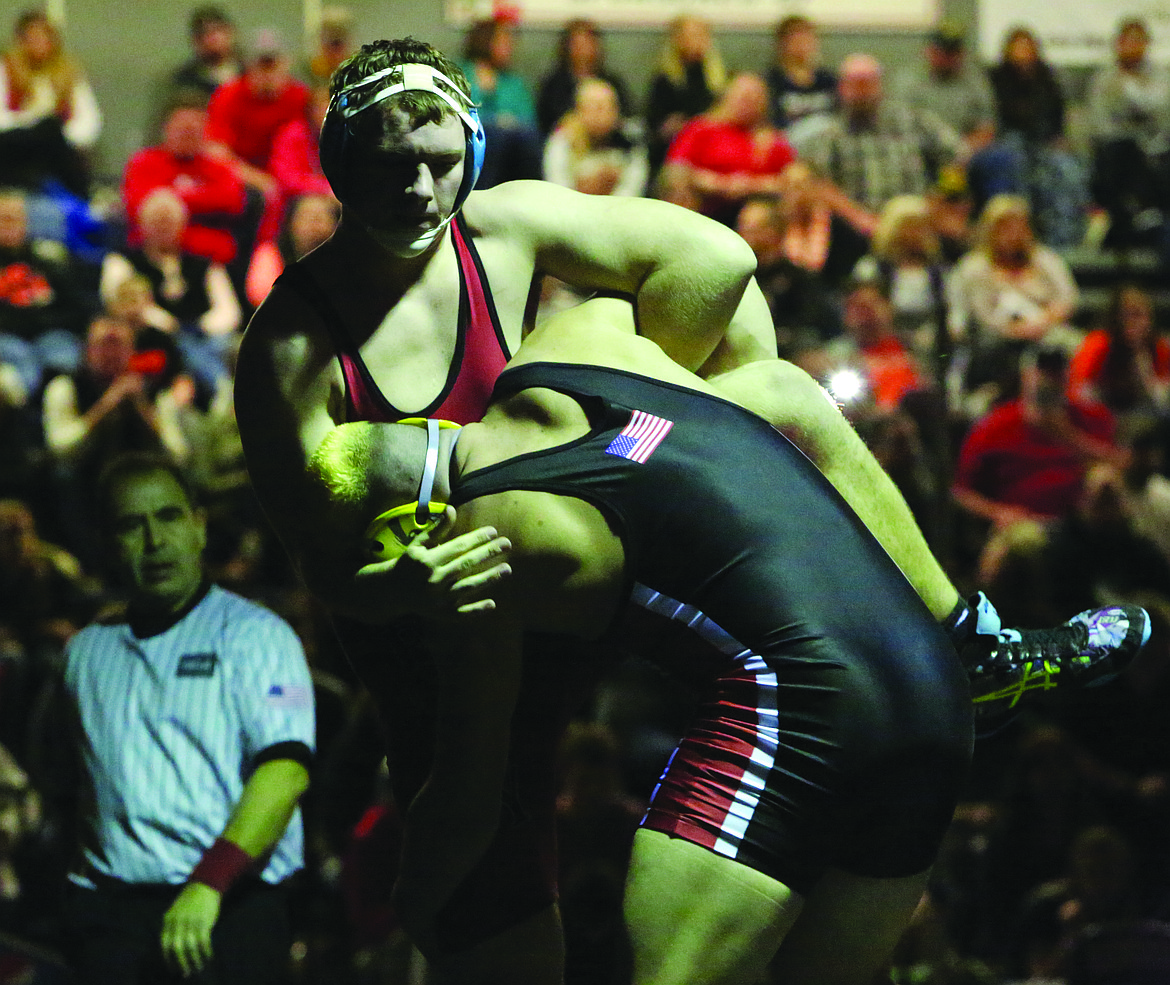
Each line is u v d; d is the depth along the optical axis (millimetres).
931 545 13484
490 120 20062
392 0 25047
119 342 15070
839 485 5762
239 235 19453
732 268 5723
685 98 22281
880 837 5160
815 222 19547
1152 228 22172
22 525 12859
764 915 5027
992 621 5941
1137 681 12211
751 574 5129
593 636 5355
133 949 7621
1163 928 10094
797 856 5047
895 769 5078
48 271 17828
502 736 5340
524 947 5805
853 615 5148
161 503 7996
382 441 5223
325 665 11656
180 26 24562
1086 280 21844
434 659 5469
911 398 15367
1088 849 10609
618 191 20297
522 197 5934
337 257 5754
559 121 22453
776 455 5395
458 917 5754
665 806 5160
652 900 5059
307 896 10344
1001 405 16484
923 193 20891
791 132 21641
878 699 5059
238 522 14016
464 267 5801
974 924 10836
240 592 12805
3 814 10586
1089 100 24656
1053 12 26125
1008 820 11172
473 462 5270
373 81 5430
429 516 5199
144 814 7695
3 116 21828
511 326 5863
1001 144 22203
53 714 8312
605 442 5242
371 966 9656
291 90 20688
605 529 5160
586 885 9477
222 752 7781
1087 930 10133
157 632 7988
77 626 12992
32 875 10500
